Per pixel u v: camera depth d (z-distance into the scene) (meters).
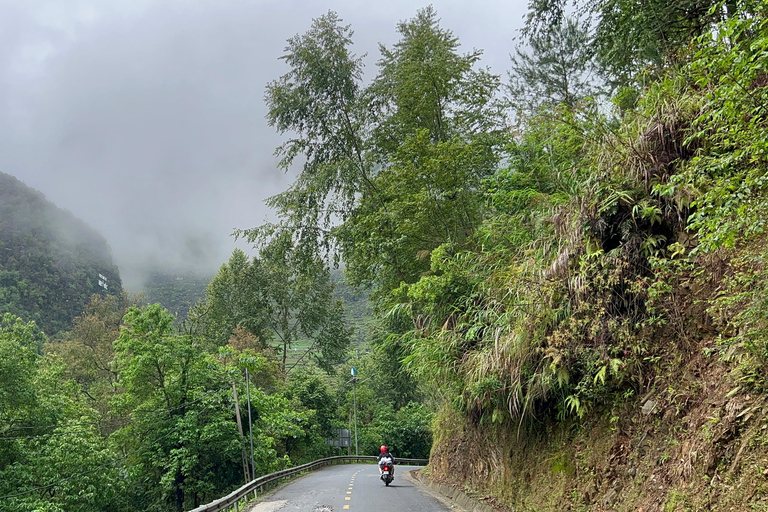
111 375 48.16
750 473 4.64
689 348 6.44
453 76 15.64
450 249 13.45
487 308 10.29
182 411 27.06
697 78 5.18
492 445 11.41
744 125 4.50
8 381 22.66
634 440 6.68
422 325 13.28
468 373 10.15
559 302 8.10
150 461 25.84
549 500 8.05
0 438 21.56
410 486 17.78
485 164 15.01
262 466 29.92
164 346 26.81
